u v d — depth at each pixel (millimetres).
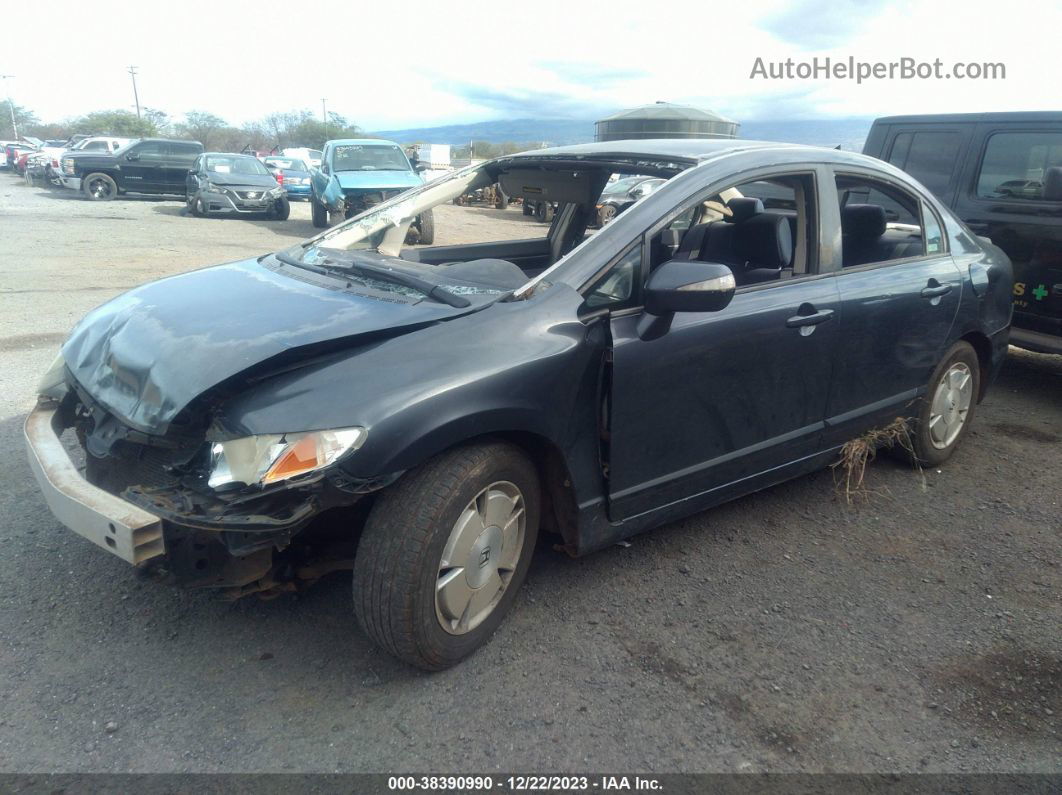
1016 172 5988
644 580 3316
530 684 2654
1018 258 5863
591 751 2383
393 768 2285
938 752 2443
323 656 2738
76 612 2891
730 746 2430
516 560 2850
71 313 7527
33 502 3645
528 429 2643
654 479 3131
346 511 2705
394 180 15078
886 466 4613
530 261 4555
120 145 26922
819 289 3564
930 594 3318
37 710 2422
